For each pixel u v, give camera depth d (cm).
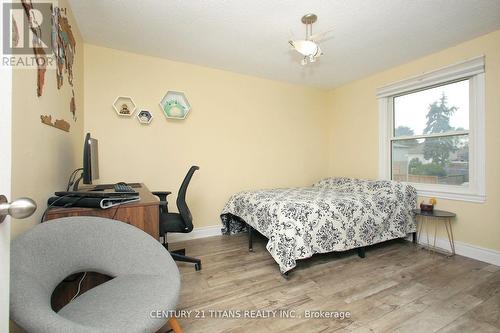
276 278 204
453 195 261
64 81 178
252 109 350
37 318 72
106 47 264
